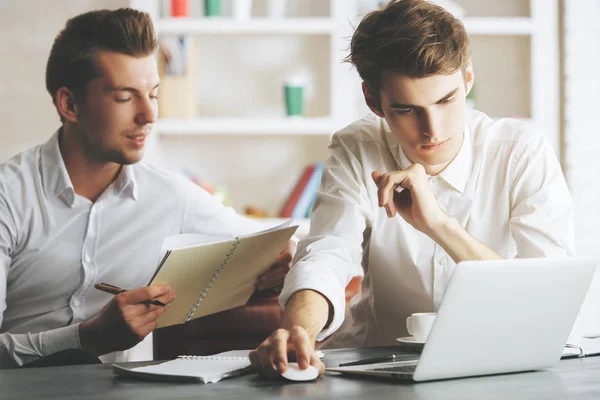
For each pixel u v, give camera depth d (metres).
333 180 1.67
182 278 1.59
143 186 2.04
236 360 1.22
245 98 3.80
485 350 1.08
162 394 0.97
